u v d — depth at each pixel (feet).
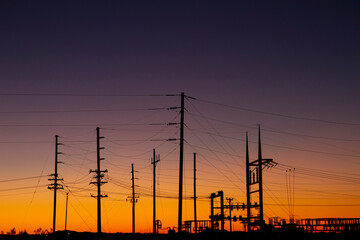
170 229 259.19
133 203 308.81
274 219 230.48
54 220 264.52
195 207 286.25
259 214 217.56
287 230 209.15
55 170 268.62
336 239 202.90
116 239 257.14
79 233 256.52
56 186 268.00
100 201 246.68
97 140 251.60
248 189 226.38
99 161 249.96
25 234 251.39
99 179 247.70
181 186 186.91
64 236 253.24
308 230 212.43
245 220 228.84
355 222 205.46
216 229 226.38
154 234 256.93
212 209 232.53
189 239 225.97
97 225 244.01
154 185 276.41
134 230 304.30
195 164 293.23
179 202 186.29
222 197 229.86
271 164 220.23
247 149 234.38
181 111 191.31
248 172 228.02
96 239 253.03
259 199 216.74
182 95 192.44
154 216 270.46
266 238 210.38
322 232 207.31
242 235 220.43
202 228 243.40
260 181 216.74
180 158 188.34
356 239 199.41
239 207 226.99
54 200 267.59
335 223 208.23
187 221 247.29
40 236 251.39
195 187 289.74
